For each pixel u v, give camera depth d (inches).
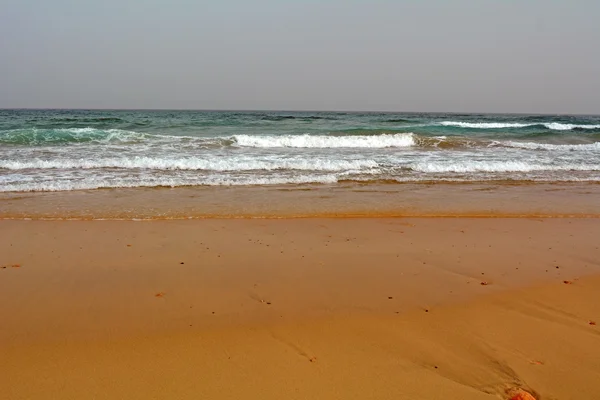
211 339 135.4
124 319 147.8
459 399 108.7
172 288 175.2
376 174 446.3
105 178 395.5
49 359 122.6
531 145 681.0
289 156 536.4
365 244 239.9
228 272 194.1
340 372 118.6
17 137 601.0
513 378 118.1
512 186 413.4
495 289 180.7
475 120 1692.9
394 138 683.4
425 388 112.7
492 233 268.2
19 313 150.9
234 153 554.9
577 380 117.6
